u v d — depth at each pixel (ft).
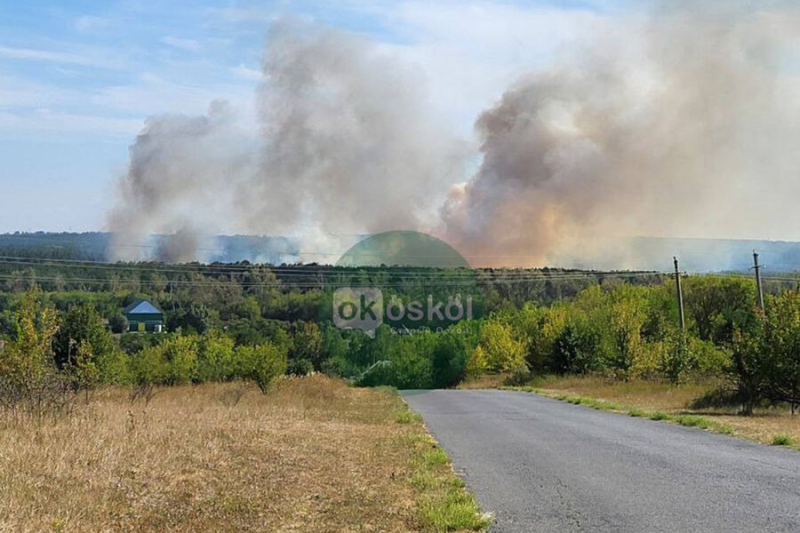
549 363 142.00
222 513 24.44
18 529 19.90
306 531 22.93
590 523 23.84
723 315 184.24
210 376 118.01
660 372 113.29
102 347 90.74
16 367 54.95
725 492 28.43
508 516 25.04
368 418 60.64
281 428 47.96
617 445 42.93
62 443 32.37
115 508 23.77
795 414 65.98
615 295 201.26
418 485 30.35
